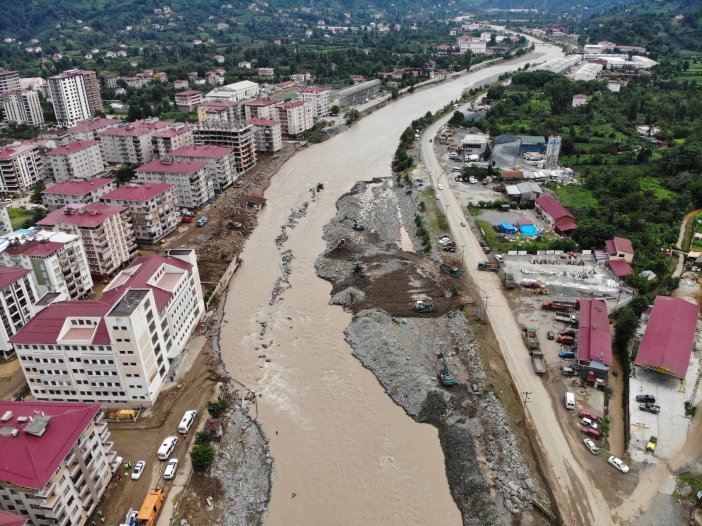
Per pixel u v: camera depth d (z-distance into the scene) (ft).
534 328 408.26
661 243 523.29
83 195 564.71
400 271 501.97
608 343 368.68
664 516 268.21
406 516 280.72
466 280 481.05
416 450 318.86
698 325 402.72
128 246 519.19
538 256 515.50
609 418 328.90
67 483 250.37
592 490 283.38
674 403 330.95
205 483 293.84
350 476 304.09
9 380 368.68
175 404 348.18
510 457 303.48
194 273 421.59
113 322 312.50
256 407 350.64
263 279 504.43
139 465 299.17
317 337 420.36
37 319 328.70
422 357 387.96
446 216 613.52
